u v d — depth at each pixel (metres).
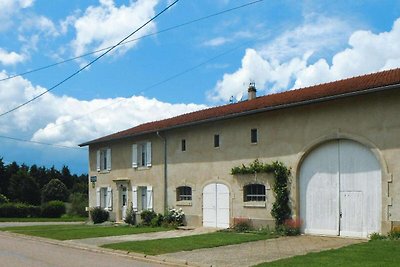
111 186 29.78
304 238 16.88
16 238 21.09
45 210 46.00
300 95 19.50
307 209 18.02
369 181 16.14
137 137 27.41
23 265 11.86
